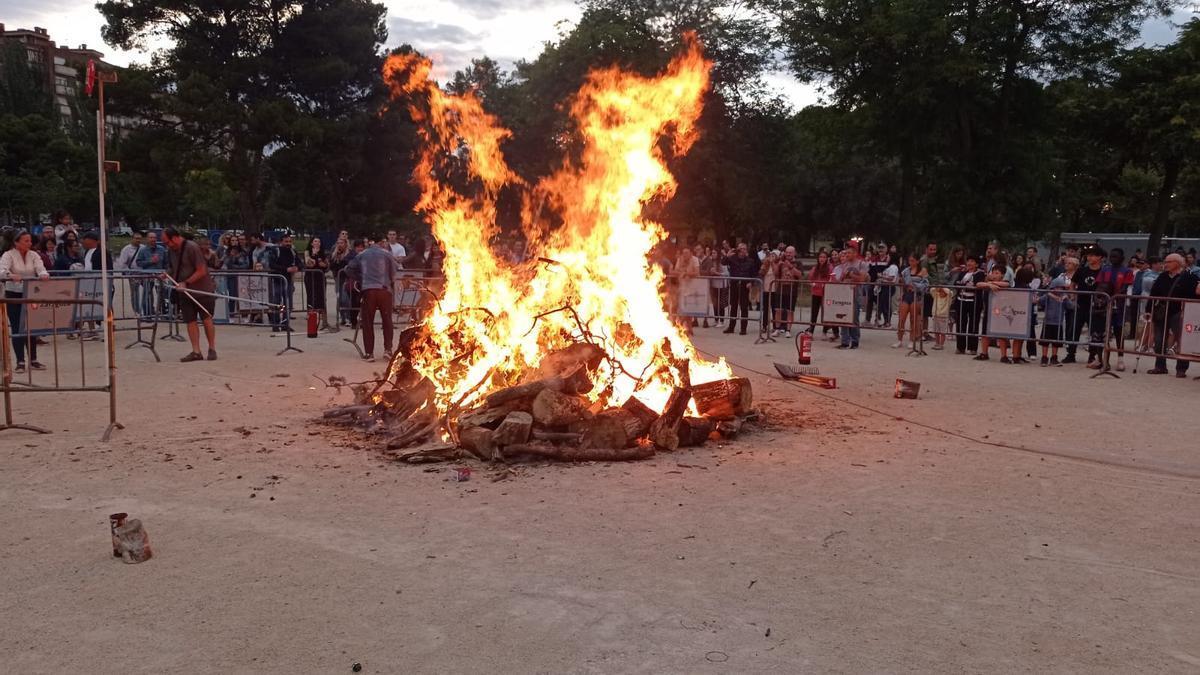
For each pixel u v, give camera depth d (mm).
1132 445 8016
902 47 29906
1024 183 31578
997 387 11500
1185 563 4957
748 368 13078
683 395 7719
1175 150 32375
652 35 38562
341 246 19062
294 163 43594
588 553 4965
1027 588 4551
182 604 4195
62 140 67000
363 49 45969
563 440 7277
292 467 6816
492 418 7293
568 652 3727
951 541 5273
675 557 4922
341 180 49281
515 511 5762
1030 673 3600
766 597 4363
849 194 55031
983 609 4266
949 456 7527
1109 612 4258
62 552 4883
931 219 32406
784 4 33188
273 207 68938
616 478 6652
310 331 15836
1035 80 32250
